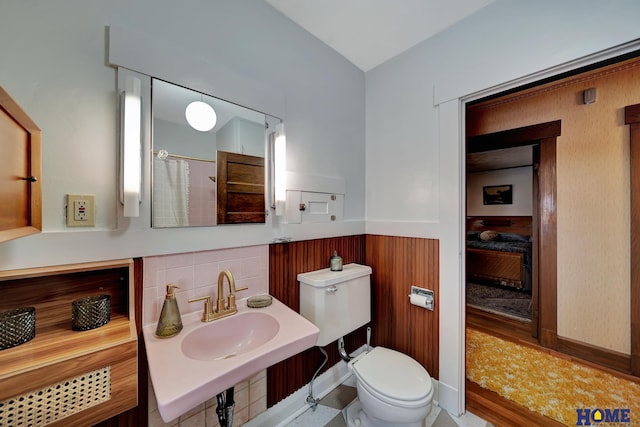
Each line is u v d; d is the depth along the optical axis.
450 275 1.50
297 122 1.52
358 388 1.31
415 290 1.67
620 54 1.05
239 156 1.25
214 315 1.08
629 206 1.80
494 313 2.89
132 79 0.88
